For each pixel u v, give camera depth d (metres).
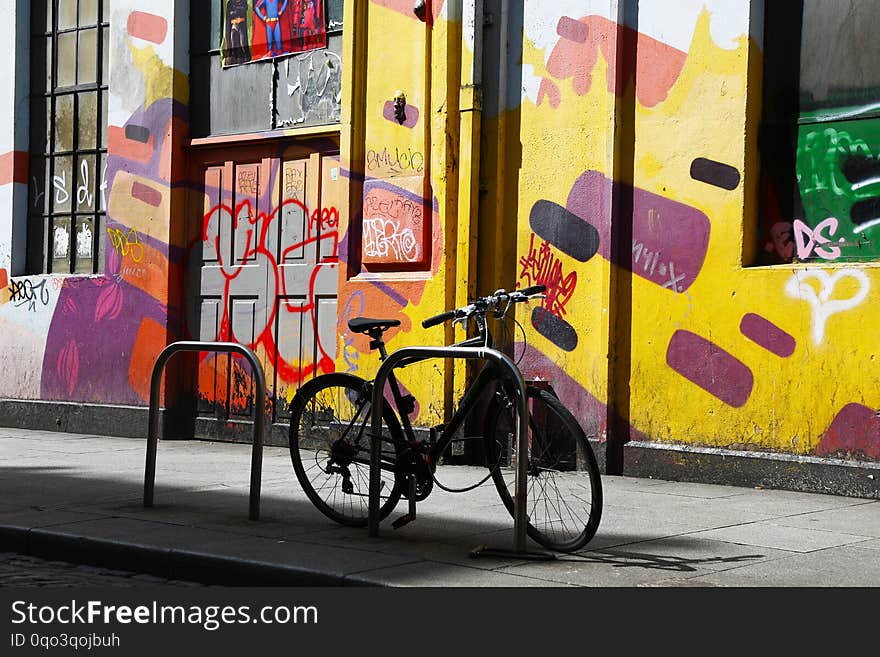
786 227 7.48
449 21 8.71
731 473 7.43
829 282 7.10
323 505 6.09
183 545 5.38
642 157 7.91
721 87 7.57
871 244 7.14
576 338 8.16
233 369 10.23
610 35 8.02
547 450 5.25
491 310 5.71
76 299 11.18
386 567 4.91
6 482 7.56
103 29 11.26
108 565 5.50
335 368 9.45
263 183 10.09
